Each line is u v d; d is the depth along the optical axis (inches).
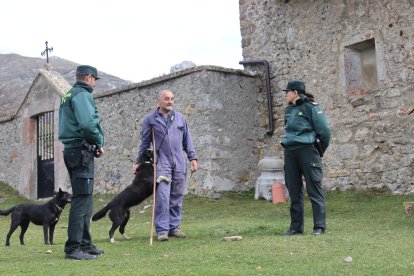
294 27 426.3
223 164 410.0
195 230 244.4
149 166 227.0
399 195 343.0
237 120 424.5
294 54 425.7
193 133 413.7
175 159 229.5
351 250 170.1
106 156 488.1
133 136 464.1
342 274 134.3
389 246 175.5
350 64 386.6
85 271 146.4
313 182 219.8
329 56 398.9
